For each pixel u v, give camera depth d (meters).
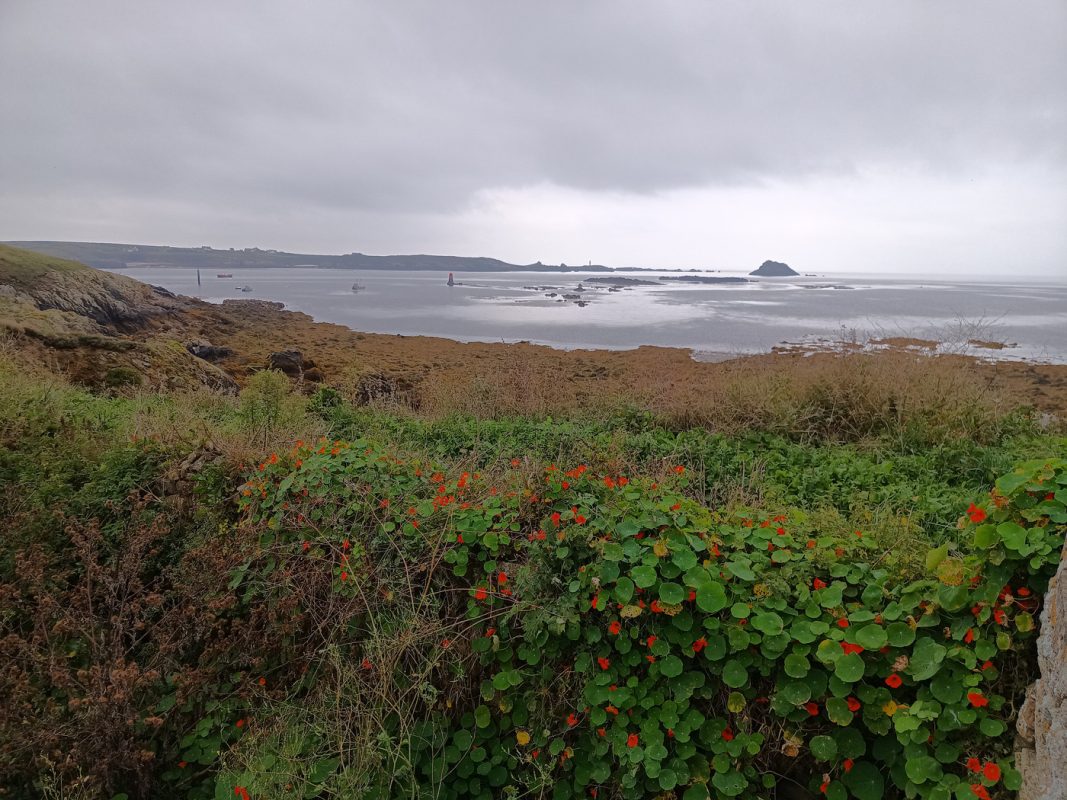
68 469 5.06
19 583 4.00
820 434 7.39
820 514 4.06
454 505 4.01
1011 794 2.42
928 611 2.84
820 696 2.83
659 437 6.95
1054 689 2.19
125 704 3.14
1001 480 2.91
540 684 3.28
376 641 3.39
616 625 3.16
